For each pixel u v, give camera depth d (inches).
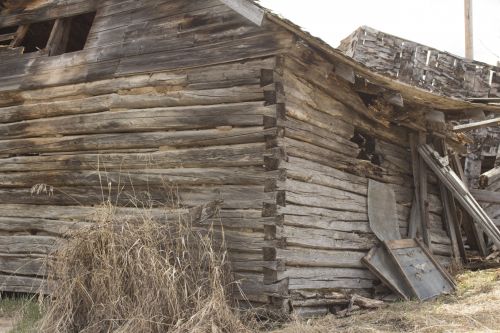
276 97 249.3
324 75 267.1
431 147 374.0
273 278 232.2
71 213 294.8
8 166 321.1
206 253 220.2
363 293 288.0
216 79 267.0
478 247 424.5
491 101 378.6
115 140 288.2
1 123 333.1
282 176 242.4
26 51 439.8
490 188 455.8
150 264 199.8
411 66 566.3
